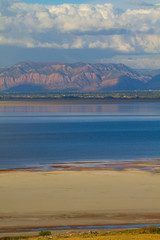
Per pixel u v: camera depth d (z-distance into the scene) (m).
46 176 40.81
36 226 25.66
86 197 32.31
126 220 26.89
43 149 64.62
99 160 52.47
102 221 26.67
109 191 34.28
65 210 28.92
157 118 143.25
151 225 25.33
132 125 115.50
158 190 34.66
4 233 24.23
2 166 47.56
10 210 28.86
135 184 36.97
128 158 54.22
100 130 100.88
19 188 35.25
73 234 23.14
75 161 51.62
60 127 109.62
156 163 49.69
